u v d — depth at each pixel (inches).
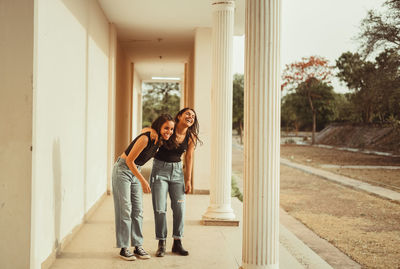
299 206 358.9
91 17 239.0
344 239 240.5
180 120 159.5
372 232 260.4
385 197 403.2
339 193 435.8
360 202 379.9
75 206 196.7
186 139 162.9
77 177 200.4
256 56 130.6
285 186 491.2
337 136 1321.4
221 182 230.8
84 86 217.0
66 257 161.0
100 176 281.6
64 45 168.7
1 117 123.3
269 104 130.3
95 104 255.8
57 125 157.3
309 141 1498.5
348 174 596.4
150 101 1535.4
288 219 303.1
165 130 153.4
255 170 131.0
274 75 130.6
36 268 128.4
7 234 124.0
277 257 134.2
